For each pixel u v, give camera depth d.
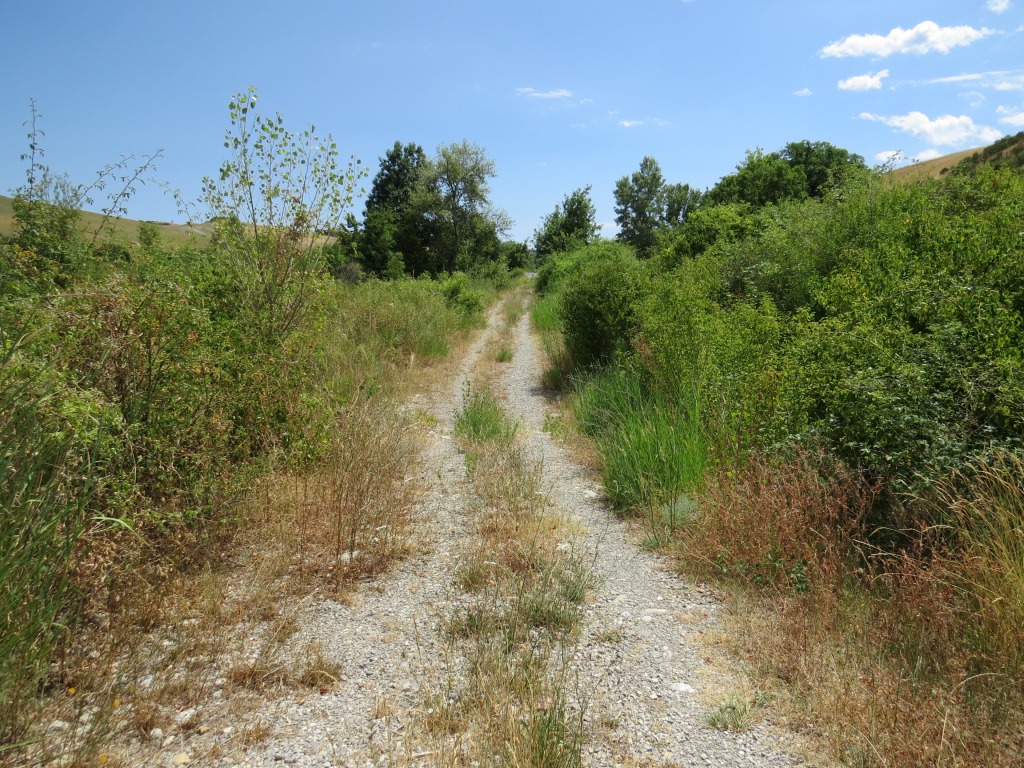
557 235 52.53
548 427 9.29
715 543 4.56
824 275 9.07
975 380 4.09
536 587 4.16
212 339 5.09
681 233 17.91
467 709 2.86
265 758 2.55
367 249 44.06
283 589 4.05
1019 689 2.86
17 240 4.73
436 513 5.61
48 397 3.12
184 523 4.21
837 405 4.75
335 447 5.86
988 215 6.73
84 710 2.72
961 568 3.35
